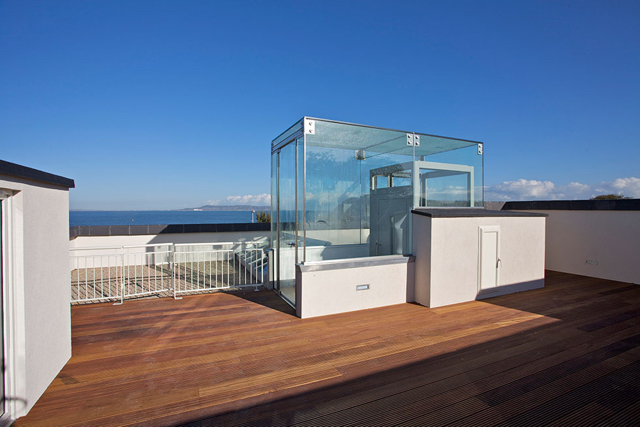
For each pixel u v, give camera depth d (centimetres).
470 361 346
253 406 267
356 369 329
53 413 257
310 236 514
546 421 247
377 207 575
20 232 255
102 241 980
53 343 308
